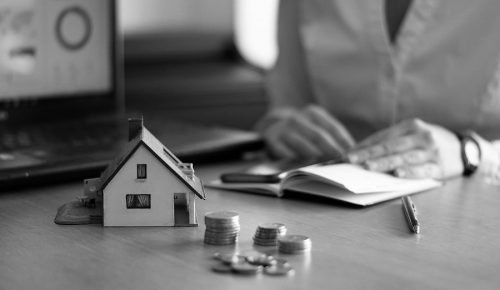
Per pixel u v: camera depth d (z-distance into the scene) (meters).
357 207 0.91
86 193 0.85
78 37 1.33
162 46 2.51
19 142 1.13
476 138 1.15
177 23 2.54
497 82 1.25
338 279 0.66
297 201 0.93
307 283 0.65
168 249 0.74
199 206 0.91
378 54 1.36
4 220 0.85
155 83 2.26
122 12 2.43
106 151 1.08
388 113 1.37
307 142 1.18
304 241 0.73
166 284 0.65
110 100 1.39
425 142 1.08
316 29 1.44
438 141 1.09
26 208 0.90
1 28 1.24
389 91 1.36
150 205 0.81
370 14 1.36
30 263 0.70
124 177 0.80
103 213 0.81
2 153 1.05
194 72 2.44
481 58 1.25
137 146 0.79
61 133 1.21
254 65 2.58
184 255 0.72
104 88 1.38
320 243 0.76
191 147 1.15
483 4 1.23
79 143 1.13
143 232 0.80
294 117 1.24
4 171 0.96
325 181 0.95
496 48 1.23
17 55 1.26
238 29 2.63
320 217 0.86
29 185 0.98
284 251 0.73
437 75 1.30
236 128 2.32
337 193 0.93
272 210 0.89
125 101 2.15
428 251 0.74
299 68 1.53
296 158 1.19
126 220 0.81
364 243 0.76
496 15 1.22
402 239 0.78
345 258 0.71
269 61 2.57
